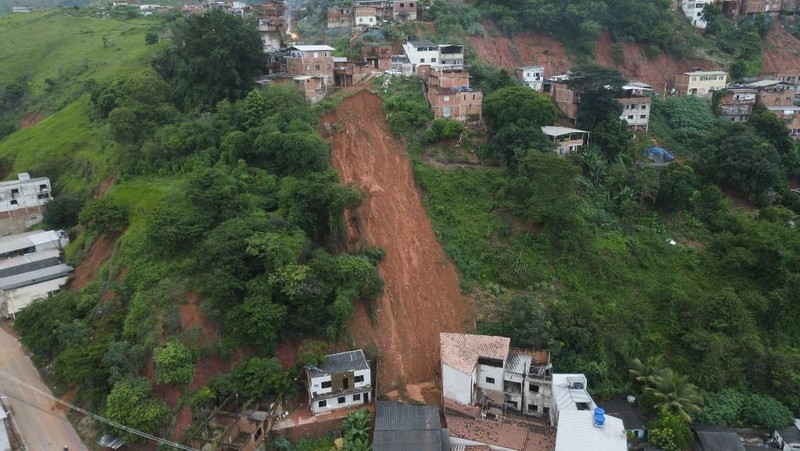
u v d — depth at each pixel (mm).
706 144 75688
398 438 38312
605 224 61250
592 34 97438
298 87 67312
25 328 49594
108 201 57281
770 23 112562
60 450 40781
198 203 50219
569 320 49500
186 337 43000
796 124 85500
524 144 62750
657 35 99625
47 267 57969
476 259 56281
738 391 49125
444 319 51531
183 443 39125
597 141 70875
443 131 65938
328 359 44062
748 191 70500
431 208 59406
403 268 54219
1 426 40594
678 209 65438
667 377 46406
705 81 92938
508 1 98250
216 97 69688
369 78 74125
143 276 48500
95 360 43750
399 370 47344
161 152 62062
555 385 43625
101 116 78875
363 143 63438
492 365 45156
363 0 94188
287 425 41219
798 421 46031
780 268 56219
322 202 50344
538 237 57312
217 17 70688
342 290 46562
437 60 80250
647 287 56469
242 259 45031
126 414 39094
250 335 42562
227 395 41031
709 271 58969
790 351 53000
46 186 70062
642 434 43625
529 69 84312
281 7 102625
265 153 56781
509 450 39531
